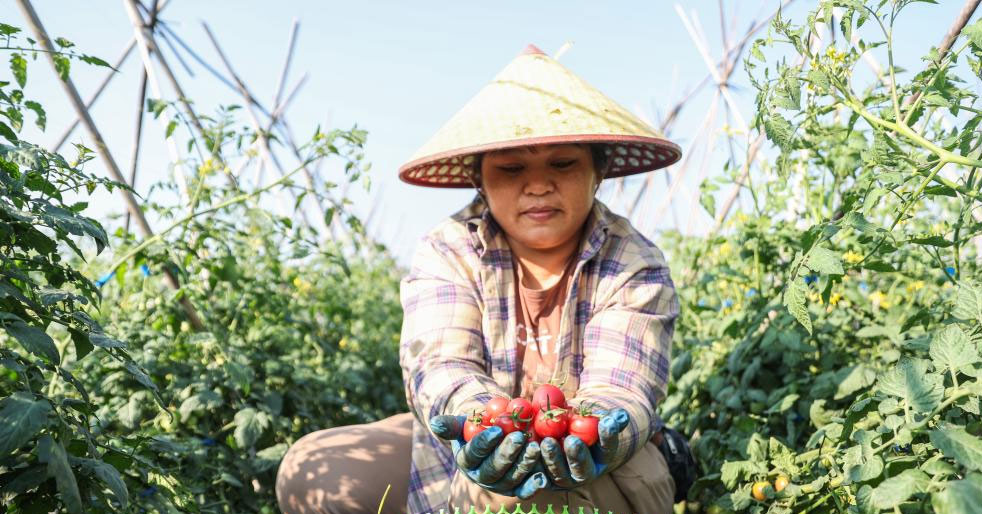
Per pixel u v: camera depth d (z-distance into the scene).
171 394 2.96
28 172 1.74
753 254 3.12
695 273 4.02
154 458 2.48
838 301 2.92
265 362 3.52
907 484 1.54
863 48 1.94
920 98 1.84
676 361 3.17
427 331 2.11
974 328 1.76
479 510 1.88
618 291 2.14
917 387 1.68
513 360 2.13
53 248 1.70
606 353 2.05
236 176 3.54
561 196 2.06
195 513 2.04
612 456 1.62
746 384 2.78
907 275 3.00
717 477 2.39
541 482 1.59
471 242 2.20
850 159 2.69
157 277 3.29
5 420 1.44
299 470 2.32
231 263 3.29
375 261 6.45
